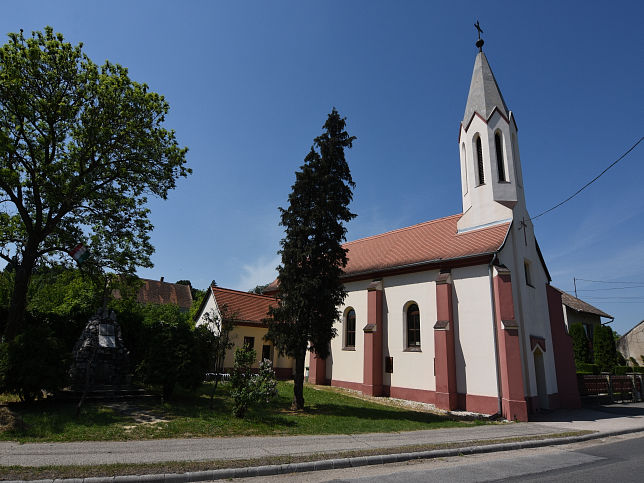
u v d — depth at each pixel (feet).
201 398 50.01
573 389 65.82
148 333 65.67
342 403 57.36
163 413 40.16
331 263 53.67
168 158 67.41
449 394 58.44
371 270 76.64
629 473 26.43
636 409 64.85
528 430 43.50
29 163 57.98
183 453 26.66
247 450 28.40
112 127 61.82
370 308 74.33
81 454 25.25
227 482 22.41
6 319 58.34
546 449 35.53
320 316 51.39
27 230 58.39
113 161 63.21
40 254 60.95
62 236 61.57
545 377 62.13
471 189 70.90
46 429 31.24
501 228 64.39
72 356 41.75
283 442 31.78
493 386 55.67
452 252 65.67
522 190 70.38
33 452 25.25
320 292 50.88
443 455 31.24
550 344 66.80
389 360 70.79
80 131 61.31
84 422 34.32
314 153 55.52
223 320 51.62
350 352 78.23
